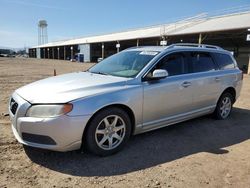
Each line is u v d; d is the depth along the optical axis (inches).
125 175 156.8
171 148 198.1
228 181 154.2
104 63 238.4
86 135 171.0
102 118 174.1
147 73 201.0
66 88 172.7
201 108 246.7
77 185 144.8
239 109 332.2
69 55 3366.1
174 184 149.1
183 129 242.1
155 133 227.9
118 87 184.5
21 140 167.9
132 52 235.1
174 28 1596.9
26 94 172.9
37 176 152.3
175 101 217.3
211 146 205.8
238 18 1286.9
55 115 158.4
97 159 175.2
